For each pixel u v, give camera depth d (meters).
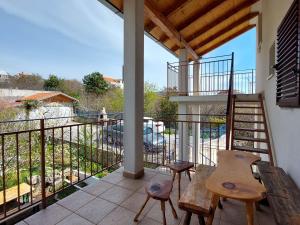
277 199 1.46
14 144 5.49
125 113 2.89
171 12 4.26
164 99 13.89
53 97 12.70
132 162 2.83
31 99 10.44
